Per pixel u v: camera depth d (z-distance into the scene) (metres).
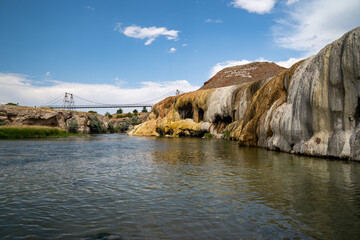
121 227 5.59
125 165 14.14
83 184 9.60
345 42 13.84
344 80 13.71
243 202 7.22
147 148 25.11
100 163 15.00
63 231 5.41
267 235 5.14
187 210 6.62
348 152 13.62
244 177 10.45
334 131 14.63
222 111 45.19
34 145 29.41
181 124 57.31
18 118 70.50
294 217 6.06
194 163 14.48
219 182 9.65
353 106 13.43
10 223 5.88
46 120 74.50
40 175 11.40
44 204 7.25
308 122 16.34
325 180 9.62
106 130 109.25
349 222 5.72
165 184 9.46
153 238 5.04
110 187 9.10
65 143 33.50
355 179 9.70
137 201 7.44
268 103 23.47
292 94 18.81
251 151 20.11
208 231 5.35
